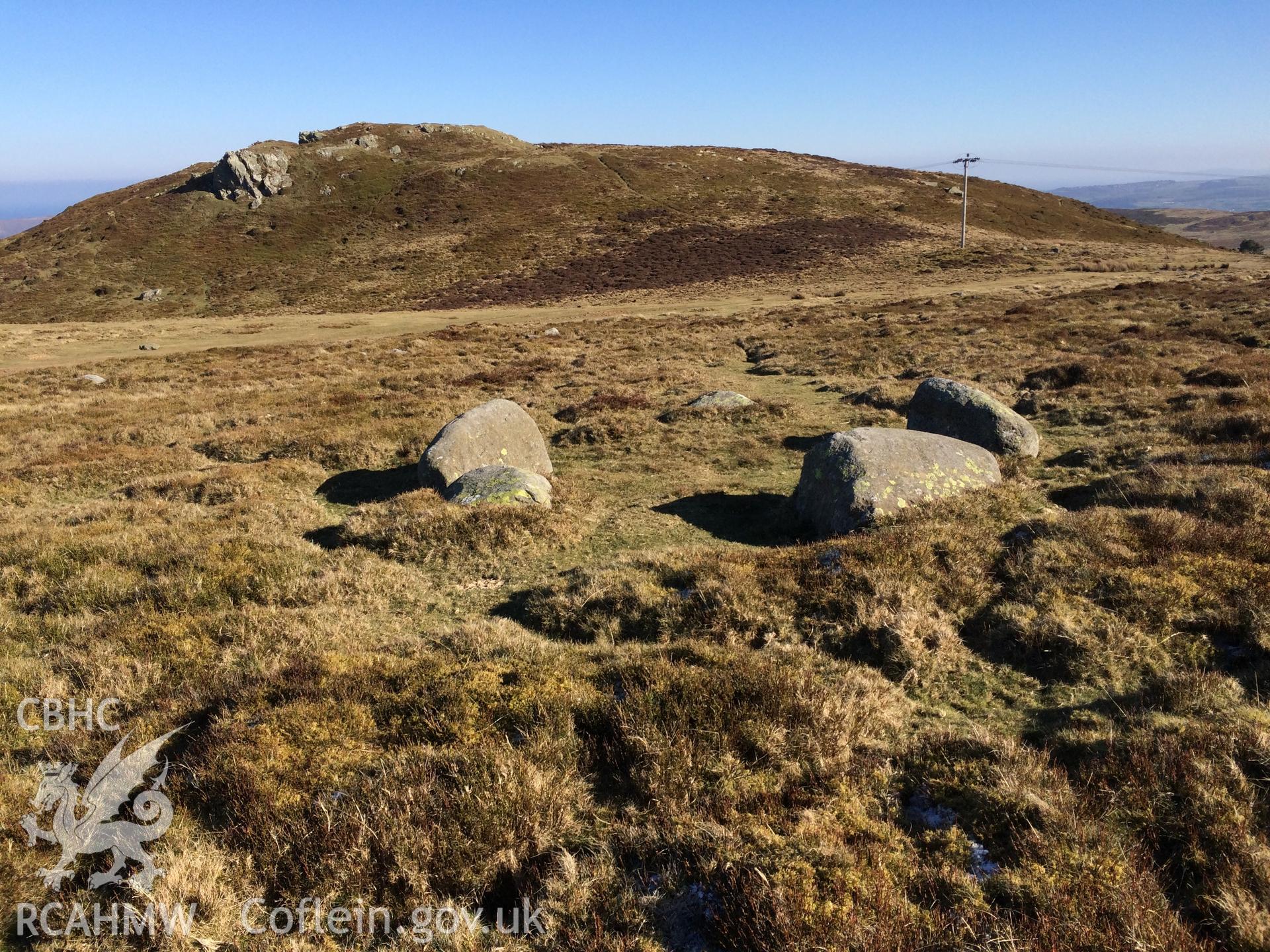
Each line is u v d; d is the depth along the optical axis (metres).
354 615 8.66
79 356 39.50
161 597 8.83
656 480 14.64
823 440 11.48
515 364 31.86
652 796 5.00
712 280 69.00
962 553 8.63
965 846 4.41
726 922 3.87
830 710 5.77
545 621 8.30
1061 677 6.46
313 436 17.94
